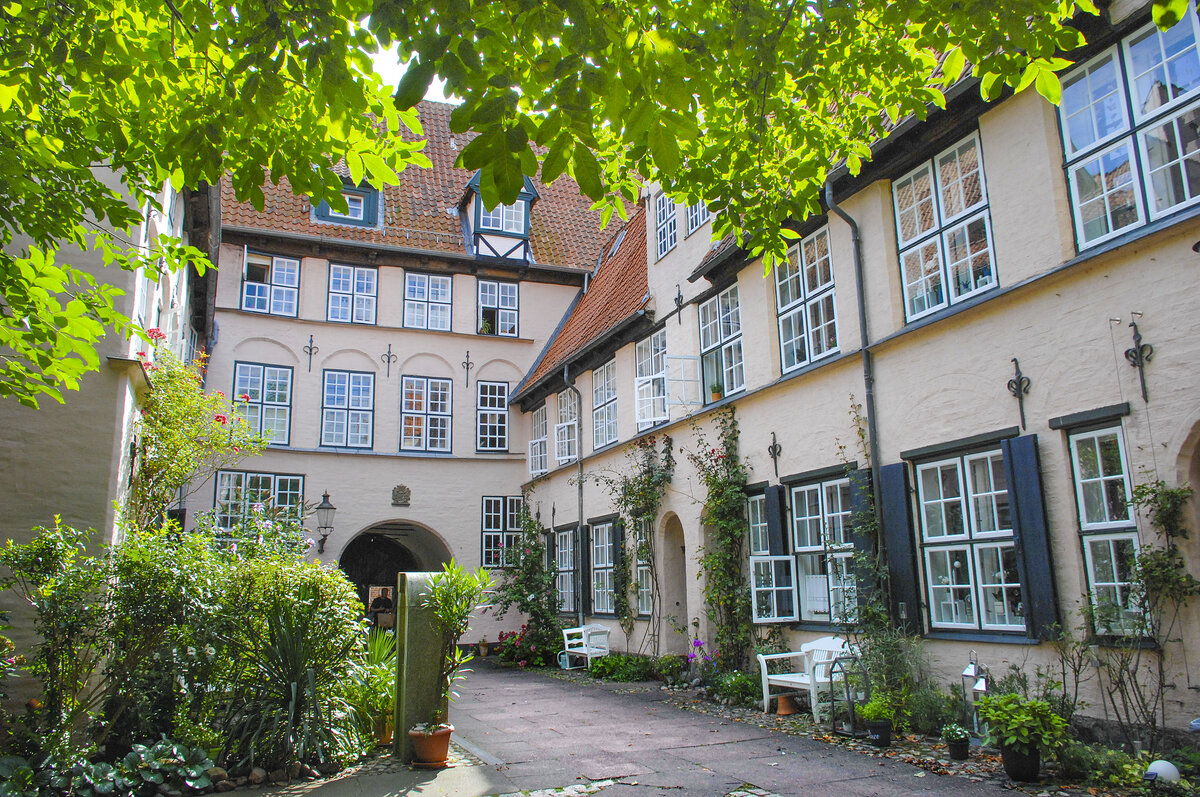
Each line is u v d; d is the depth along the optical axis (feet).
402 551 84.69
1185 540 21.16
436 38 12.16
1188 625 20.86
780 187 23.06
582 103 11.91
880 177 32.73
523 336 74.43
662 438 48.80
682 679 42.68
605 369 58.23
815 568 35.65
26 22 15.37
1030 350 25.88
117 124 17.39
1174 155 22.75
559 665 57.93
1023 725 20.68
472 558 69.72
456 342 72.43
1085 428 24.16
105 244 21.18
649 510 48.70
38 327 18.15
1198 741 20.39
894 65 20.44
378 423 68.74
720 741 27.61
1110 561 23.31
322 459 66.59
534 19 12.37
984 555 27.37
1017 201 26.89
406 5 12.80
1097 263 23.86
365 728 26.53
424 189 77.56
